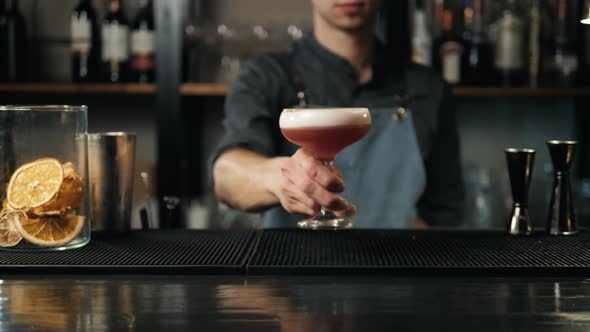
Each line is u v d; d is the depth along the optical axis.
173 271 0.98
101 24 2.86
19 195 1.07
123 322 0.77
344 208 1.20
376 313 0.80
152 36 2.62
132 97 3.02
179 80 2.54
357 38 2.05
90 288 0.91
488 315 0.79
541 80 2.61
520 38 2.58
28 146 1.08
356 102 2.09
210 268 0.98
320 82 2.07
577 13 2.70
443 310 0.81
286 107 2.06
